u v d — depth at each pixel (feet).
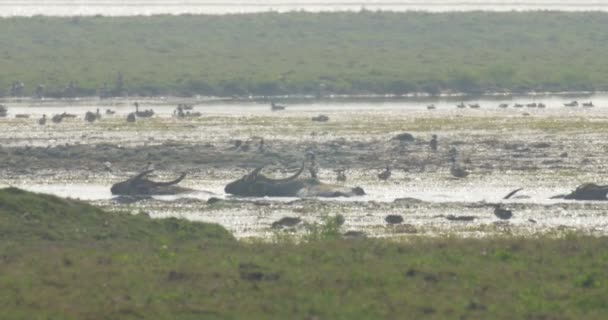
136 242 327.88
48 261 290.97
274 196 453.99
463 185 478.18
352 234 355.56
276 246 317.22
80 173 520.01
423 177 499.10
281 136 644.27
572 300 261.03
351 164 536.83
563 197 444.14
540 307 254.06
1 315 242.17
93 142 627.46
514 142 605.73
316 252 305.73
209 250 311.68
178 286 267.59
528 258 302.45
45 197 355.15
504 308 253.03
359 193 454.81
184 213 412.57
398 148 586.04
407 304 254.06
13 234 327.06
